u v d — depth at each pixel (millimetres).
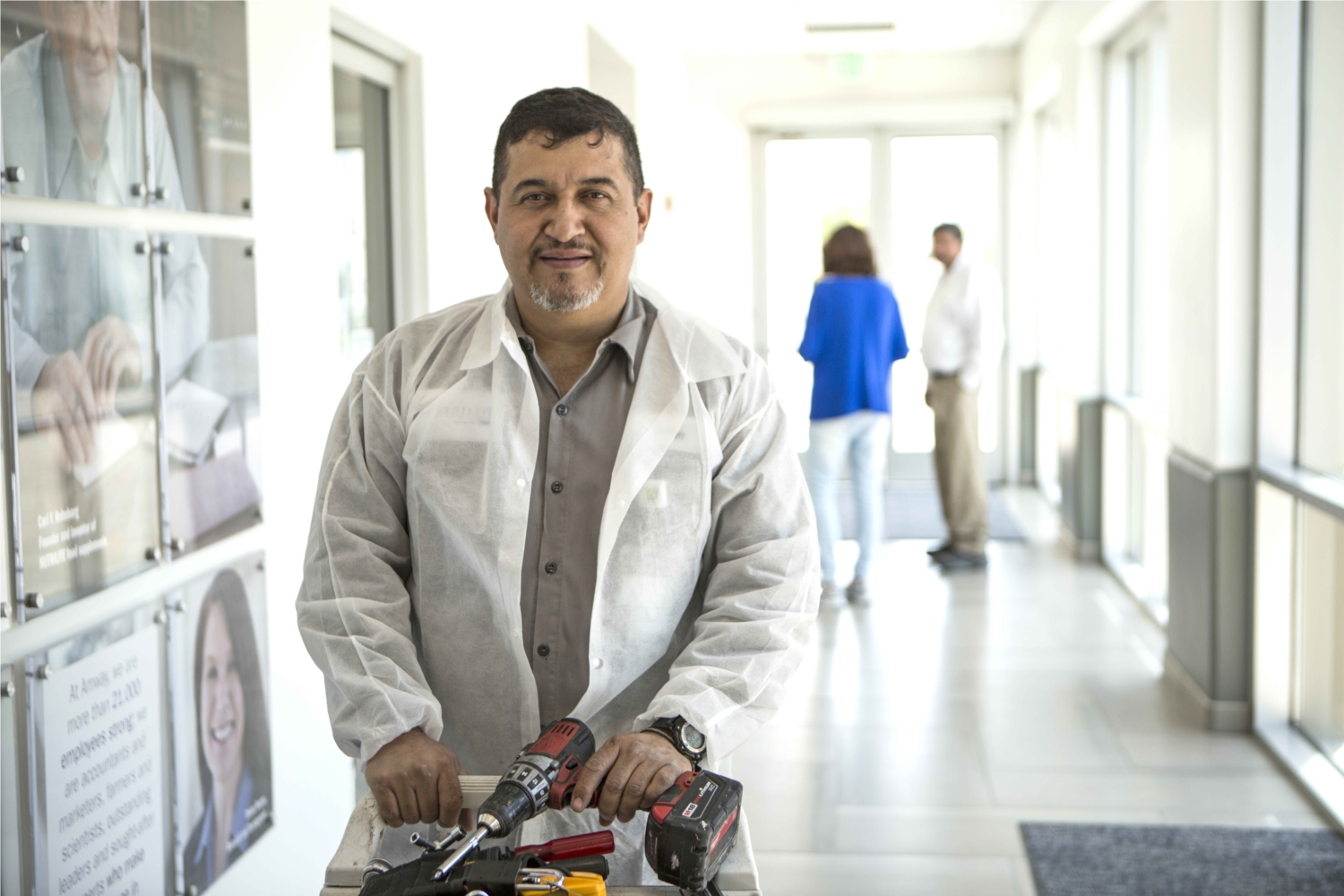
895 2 6711
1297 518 3686
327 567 1441
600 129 1366
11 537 1483
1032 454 8453
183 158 1911
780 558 1475
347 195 2988
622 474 1445
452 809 1284
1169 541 4324
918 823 3160
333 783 2596
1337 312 3439
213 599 2033
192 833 1958
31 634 1542
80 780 1634
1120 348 6012
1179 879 2814
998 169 8328
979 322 5926
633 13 6219
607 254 1385
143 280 1794
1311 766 3416
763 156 8461
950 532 6145
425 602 1476
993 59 8180
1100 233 6016
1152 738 3746
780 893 2781
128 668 1758
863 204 8438
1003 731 3822
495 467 1440
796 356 8602
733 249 8500
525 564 1468
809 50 8117
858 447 5422
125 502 1742
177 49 1893
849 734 3822
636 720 1356
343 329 2984
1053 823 3135
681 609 1493
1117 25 5609
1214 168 3779
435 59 3318
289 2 2338
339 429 1518
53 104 1555
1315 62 3562
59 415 1579
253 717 2186
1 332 1460
